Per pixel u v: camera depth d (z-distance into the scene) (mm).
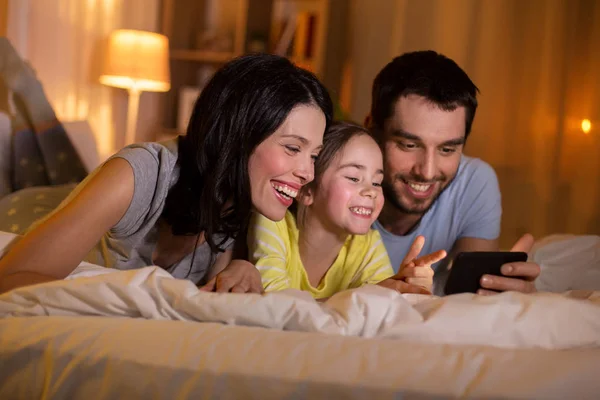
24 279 860
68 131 2346
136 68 3477
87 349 695
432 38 3115
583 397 617
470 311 743
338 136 1274
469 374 627
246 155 1093
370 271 1320
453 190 1579
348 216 1264
